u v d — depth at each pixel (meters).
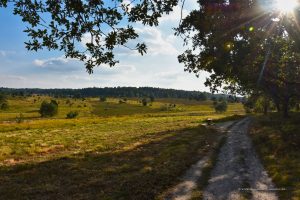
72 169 26.11
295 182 19.75
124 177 22.72
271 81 39.19
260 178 21.55
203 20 20.69
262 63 32.16
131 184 20.62
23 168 26.91
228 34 22.88
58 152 38.09
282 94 61.03
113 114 175.38
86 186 20.80
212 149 34.56
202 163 27.09
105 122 84.62
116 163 28.17
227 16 21.17
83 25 10.39
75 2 9.82
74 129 66.75
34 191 19.89
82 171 25.27
